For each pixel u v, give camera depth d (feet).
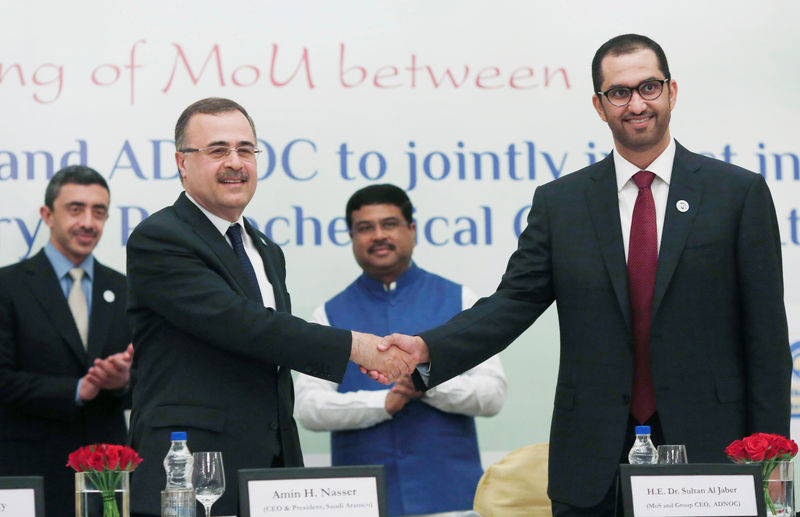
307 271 15.56
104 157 15.53
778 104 16.15
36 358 14.32
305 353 10.26
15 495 7.23
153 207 15.53
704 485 7.43
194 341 10.24
